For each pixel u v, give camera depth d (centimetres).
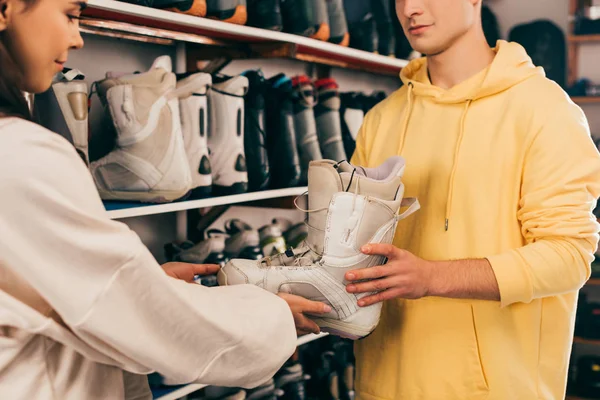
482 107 127
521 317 122
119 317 75
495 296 113
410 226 133
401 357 130
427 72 139
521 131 121
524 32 366
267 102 205
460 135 127
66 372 79
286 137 204
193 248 188
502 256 114
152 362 78
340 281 110
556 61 360
